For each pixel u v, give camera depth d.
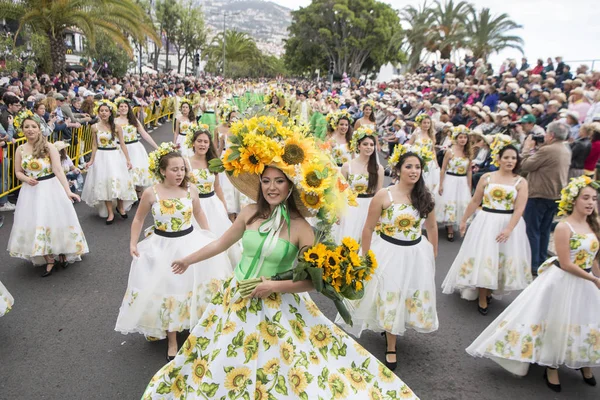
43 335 4.46
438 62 27.84
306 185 2.71
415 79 24.92
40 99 9.88
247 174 3.07
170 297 4.03
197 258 3.18
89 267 6.05
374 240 4.43
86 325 4.68
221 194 5.86
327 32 57.12
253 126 2.76
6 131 8.43
